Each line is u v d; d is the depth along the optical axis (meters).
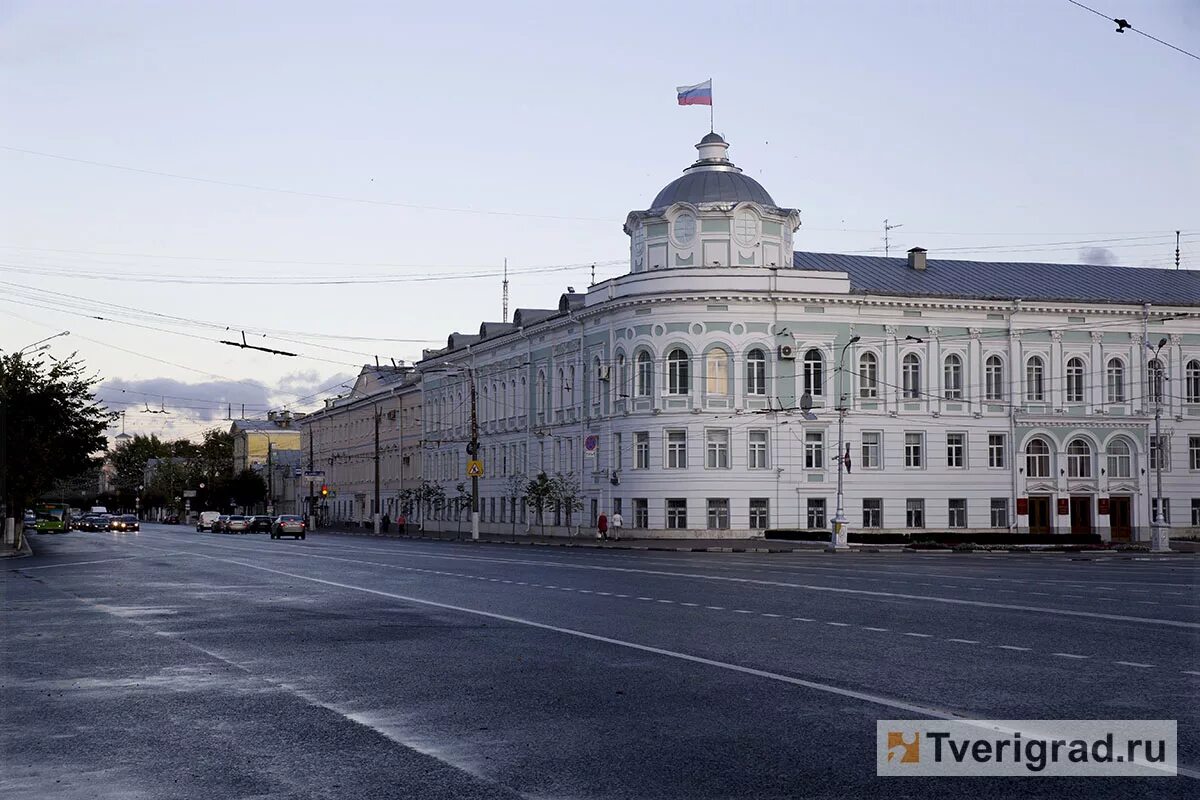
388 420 108.25
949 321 68.06
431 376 97.44
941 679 13.30
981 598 24.41
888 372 66.81
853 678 13.41
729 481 64.19
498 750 9.84
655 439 64.69
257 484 142.62
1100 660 14.81
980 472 68.06
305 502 134.50
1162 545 56.00
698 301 64.31
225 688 13.13
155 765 9.41
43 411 62.41
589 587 28.09
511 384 82.44
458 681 13.45
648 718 11.13
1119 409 70.38
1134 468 70.56
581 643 16.81
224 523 96.56
